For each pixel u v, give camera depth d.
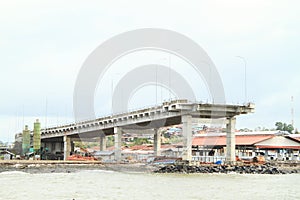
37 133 148.75
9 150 158.75
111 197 50.50
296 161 118.31
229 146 102.56
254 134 132.75
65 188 58.94
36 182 67.38
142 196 51.69
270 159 127.50
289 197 52.28
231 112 98.88
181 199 49.66
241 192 56.66
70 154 158.12
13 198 49.06
